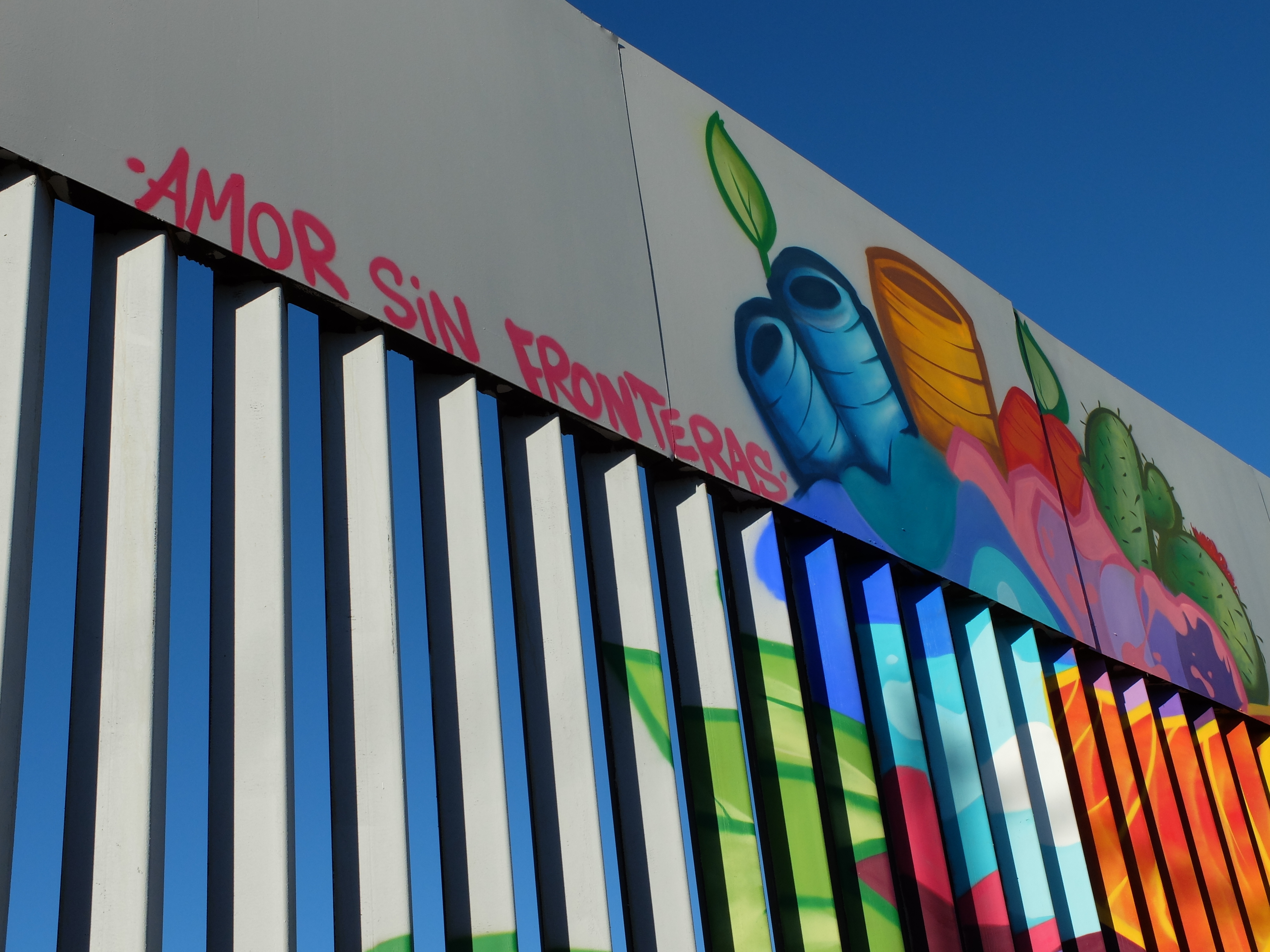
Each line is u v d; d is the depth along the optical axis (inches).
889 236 351.9
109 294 178.7
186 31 201.9
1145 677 369.4
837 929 227.8
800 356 295.6
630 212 271.9
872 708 274.2
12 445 155.2
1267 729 424.8
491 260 233.8
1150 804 344.5
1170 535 421.7
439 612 200.5
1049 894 283.9
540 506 223.6
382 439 199.0
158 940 148.9
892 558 291.1
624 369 249.4
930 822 260.2
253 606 172.2
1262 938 359.6
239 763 164.4
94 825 149.7
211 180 193.8
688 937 206.1
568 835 199.6
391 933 168.2
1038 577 338.0
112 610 159.6
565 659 211.3
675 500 253.8
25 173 172.9
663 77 303.0
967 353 359.3
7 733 145.3
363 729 179.5
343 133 218.5
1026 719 317.4
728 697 234.8
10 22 179.3
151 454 167.9
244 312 193.2
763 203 311.9
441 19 250.7
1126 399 441.1
